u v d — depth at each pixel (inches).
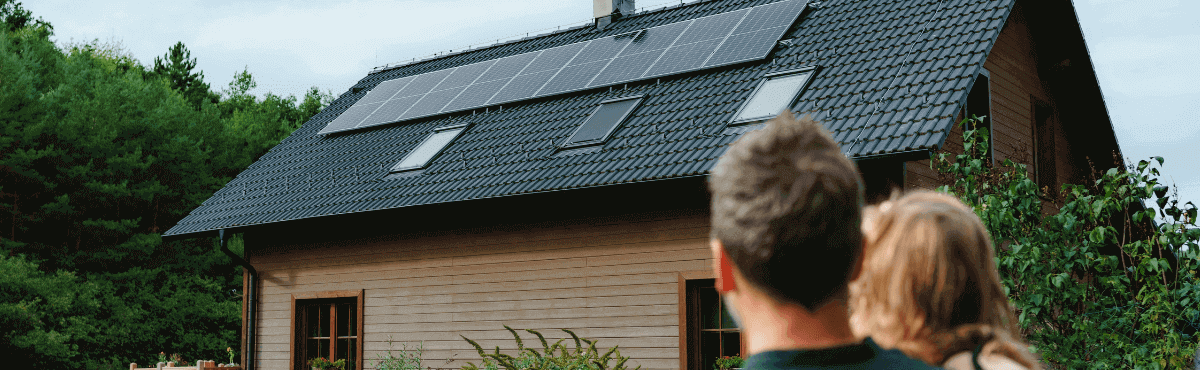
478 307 471.5
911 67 404.8
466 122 539.5
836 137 372.8
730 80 461.7
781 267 47.4
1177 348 243.9
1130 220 283.1
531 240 459.8
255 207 543.8
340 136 610.5
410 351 490.9
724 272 50.7
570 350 438.9
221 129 1217.4
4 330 792.9
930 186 397.7
